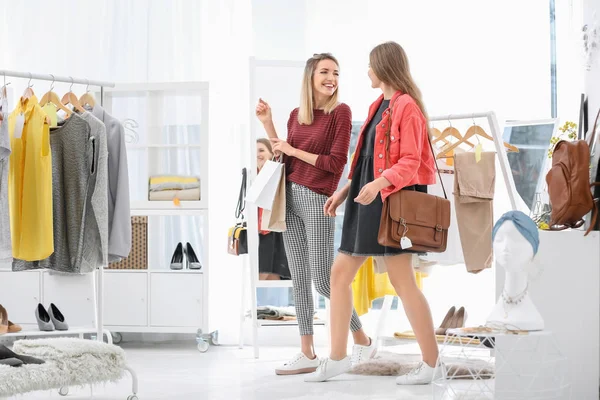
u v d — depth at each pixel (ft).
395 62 12.16
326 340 18.12
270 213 13.67
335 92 13.70
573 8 17.47
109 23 18.47
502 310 9.45
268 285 16.03
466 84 17.94
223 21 18.29
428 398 10.99
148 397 11.50
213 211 17.94
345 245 12.42
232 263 18.10
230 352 16.85
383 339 15.30
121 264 17.37
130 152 17.66
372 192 11.25
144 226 17.35
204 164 17.29
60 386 10.12
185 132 17.57
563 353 9.89
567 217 10.14
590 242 9.91
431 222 11.59
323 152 13.69
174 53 18.35
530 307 9.39
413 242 11.43
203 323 17.03
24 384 9.71
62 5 18.58
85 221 13.58
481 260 14.38
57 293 16.83
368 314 18.12
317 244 13.53
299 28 18.24
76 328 15.37
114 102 17.88
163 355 16.33
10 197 13.43
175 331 17.07
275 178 13.65
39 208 13.14
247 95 18.25
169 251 18.20
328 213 12.87
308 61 13.80
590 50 12.89
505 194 16.62
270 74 16.06
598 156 10.54
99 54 18.49
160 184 17.39
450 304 17.56
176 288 17.15
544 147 16.63
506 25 17.92
